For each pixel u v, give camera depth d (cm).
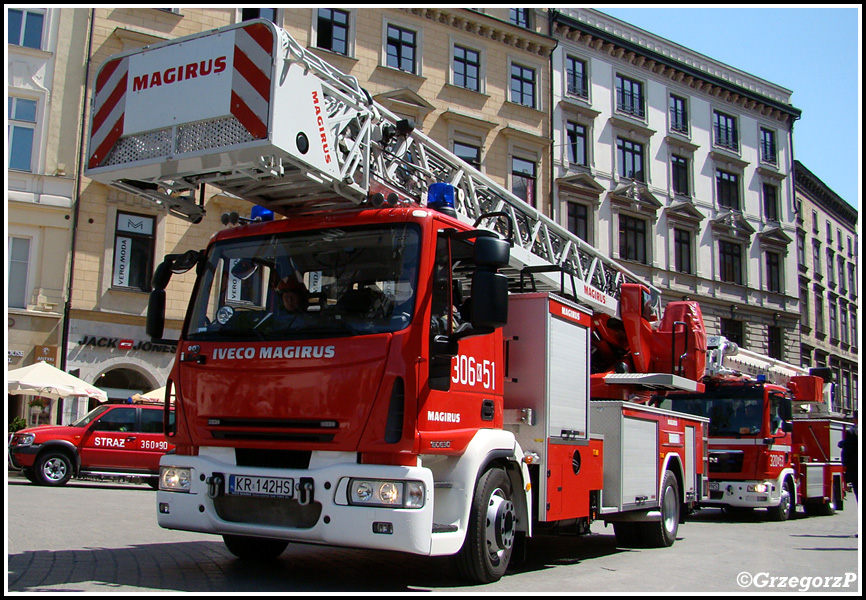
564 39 3216
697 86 3700
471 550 614
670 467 1041
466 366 630
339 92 676
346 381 562
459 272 631
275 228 653
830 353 4644
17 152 2184
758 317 3775
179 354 637
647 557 898
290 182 656
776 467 1576
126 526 977
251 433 584
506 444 657
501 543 647
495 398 667
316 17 2538
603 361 1212
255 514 580
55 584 563
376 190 734
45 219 2184
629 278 1286
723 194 3772
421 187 808
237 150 588
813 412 2011
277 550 748
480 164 2820
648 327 1218
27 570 618
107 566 656
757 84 3962
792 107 4062
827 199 4781
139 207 2289
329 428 559
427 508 543
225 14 2445
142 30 2325
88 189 2238
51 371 1919
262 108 586
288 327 600
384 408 554
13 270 2147
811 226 4569
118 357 2225
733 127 3869
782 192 4022
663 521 998
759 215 3897
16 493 1371
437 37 2786
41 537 834
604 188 3219
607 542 1054
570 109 3175
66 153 2227
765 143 4003
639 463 920
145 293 2278
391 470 541
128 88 636
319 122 639
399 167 780
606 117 3319
